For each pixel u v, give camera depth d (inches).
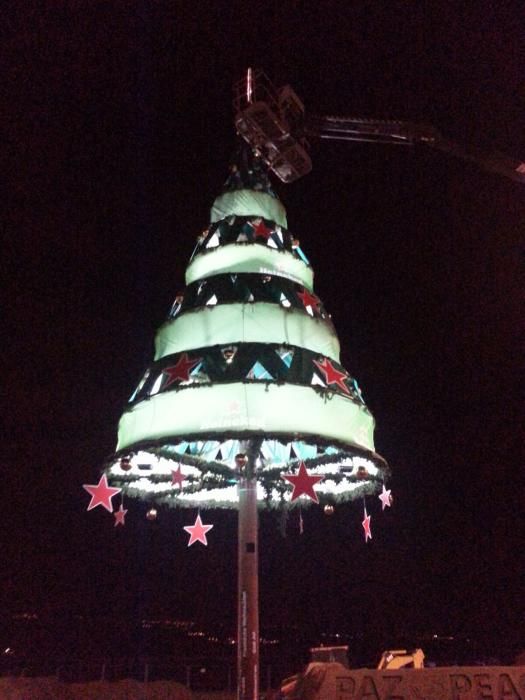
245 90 895.7
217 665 1106.1
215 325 701.9
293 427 623.2
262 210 848.3
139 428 660.7
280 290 737.6
